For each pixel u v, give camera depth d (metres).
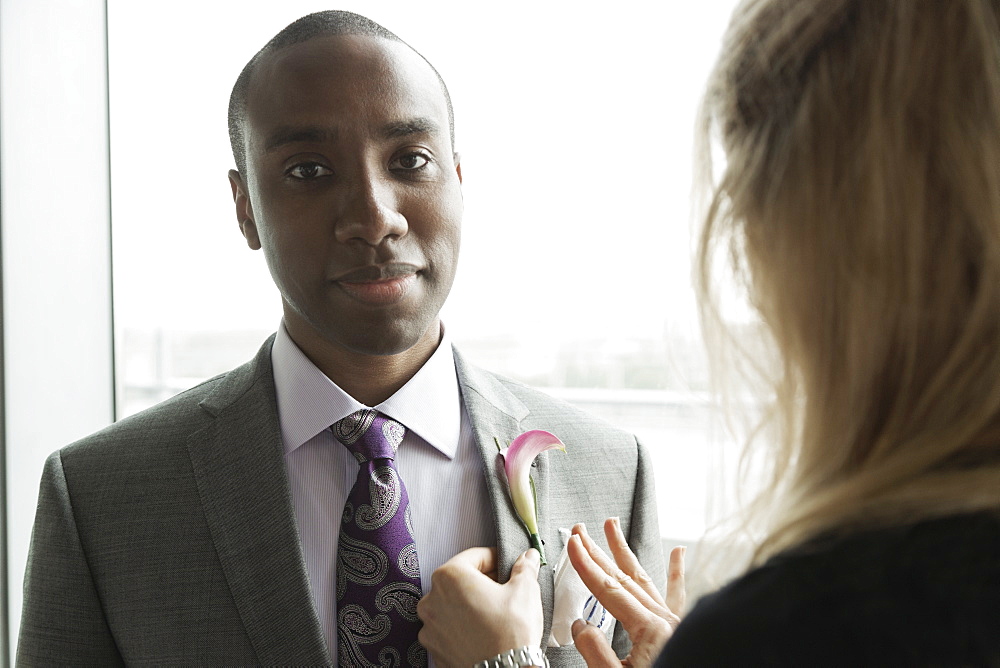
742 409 0.49
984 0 0.37
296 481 0.78
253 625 0.72
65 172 1.59
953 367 0.37
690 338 0.59
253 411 0.80
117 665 0.77
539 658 0.67
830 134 0.41
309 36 0.74
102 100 1.63
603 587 0.70
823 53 0.41
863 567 0.35
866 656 0.34
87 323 1.62
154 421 0.83
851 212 0.40
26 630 0.75
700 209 0.48
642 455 0.94
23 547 1.54
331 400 0.78
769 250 0.43
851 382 0.40
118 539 0.76
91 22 1.62
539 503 0.82
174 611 0.74
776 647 0.35
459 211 0.78
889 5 0.39
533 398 0.94
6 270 1.52
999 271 0.37
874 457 0.39
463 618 0.69
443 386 0.84
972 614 0.32
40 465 1.56
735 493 0.49
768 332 0.47
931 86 0.38
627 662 0.69
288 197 0.72
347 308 0.72
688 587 0.50
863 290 0.40
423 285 0.74
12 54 1.54
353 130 0.71
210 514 0.76
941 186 0.38
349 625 0.73
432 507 0.80
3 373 1.52
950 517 0.35
